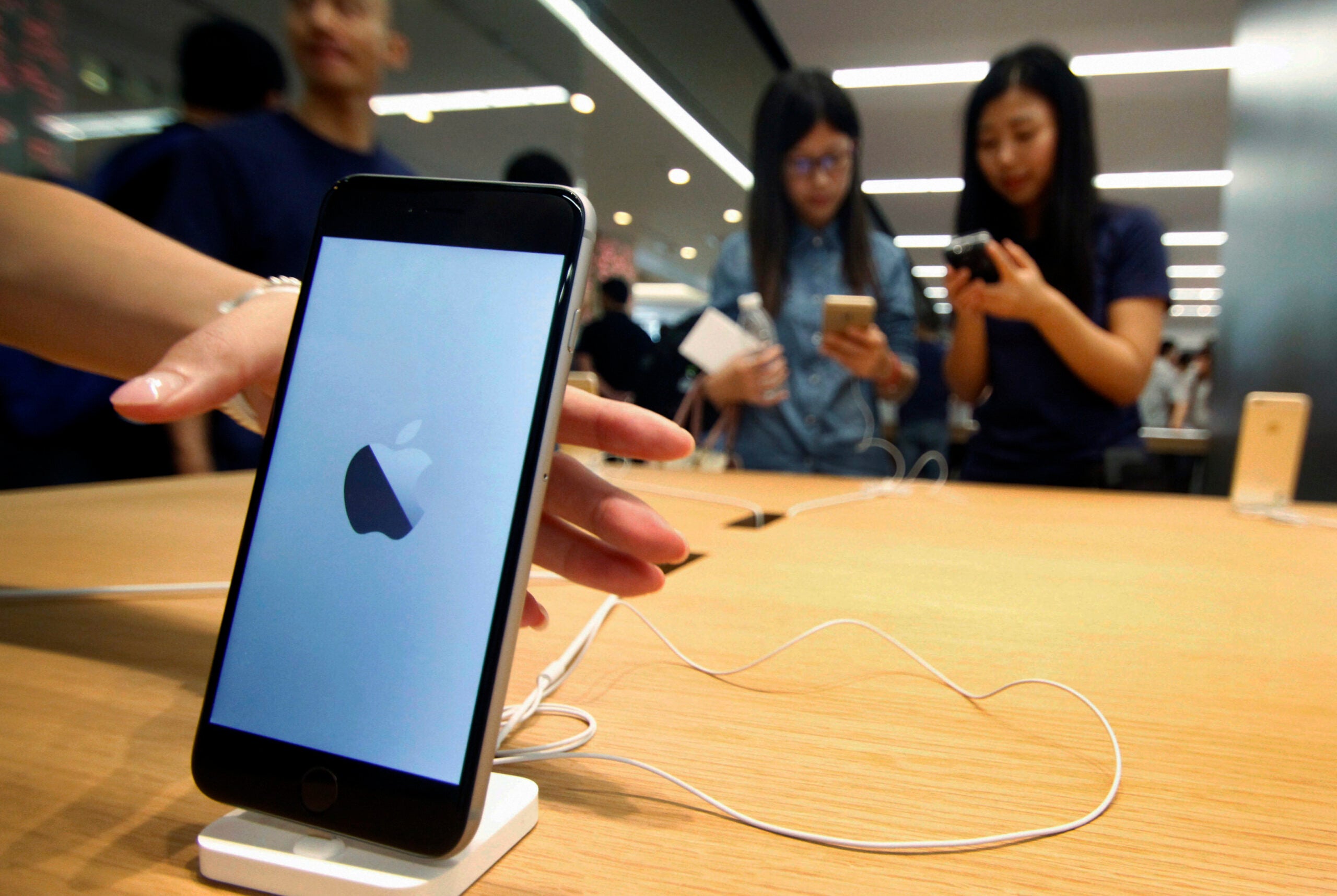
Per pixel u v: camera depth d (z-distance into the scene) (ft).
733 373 4.69
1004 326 5.03
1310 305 7.19
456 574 0.88
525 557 0.84
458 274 1.00
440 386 0.96
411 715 0.83
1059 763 1.05
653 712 1.22
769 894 0.75
